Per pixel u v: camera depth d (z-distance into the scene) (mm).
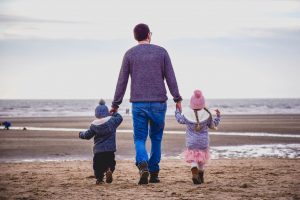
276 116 55344
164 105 6258
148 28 6398
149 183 6238
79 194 5355
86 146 16828
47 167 9539
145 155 6090
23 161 12461
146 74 6164
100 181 6395
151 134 6336
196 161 6125
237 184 6004
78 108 116312
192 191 5391
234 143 17781
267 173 7379
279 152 14484
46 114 69562
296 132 24672
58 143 18047
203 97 6238
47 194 5430
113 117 6512
